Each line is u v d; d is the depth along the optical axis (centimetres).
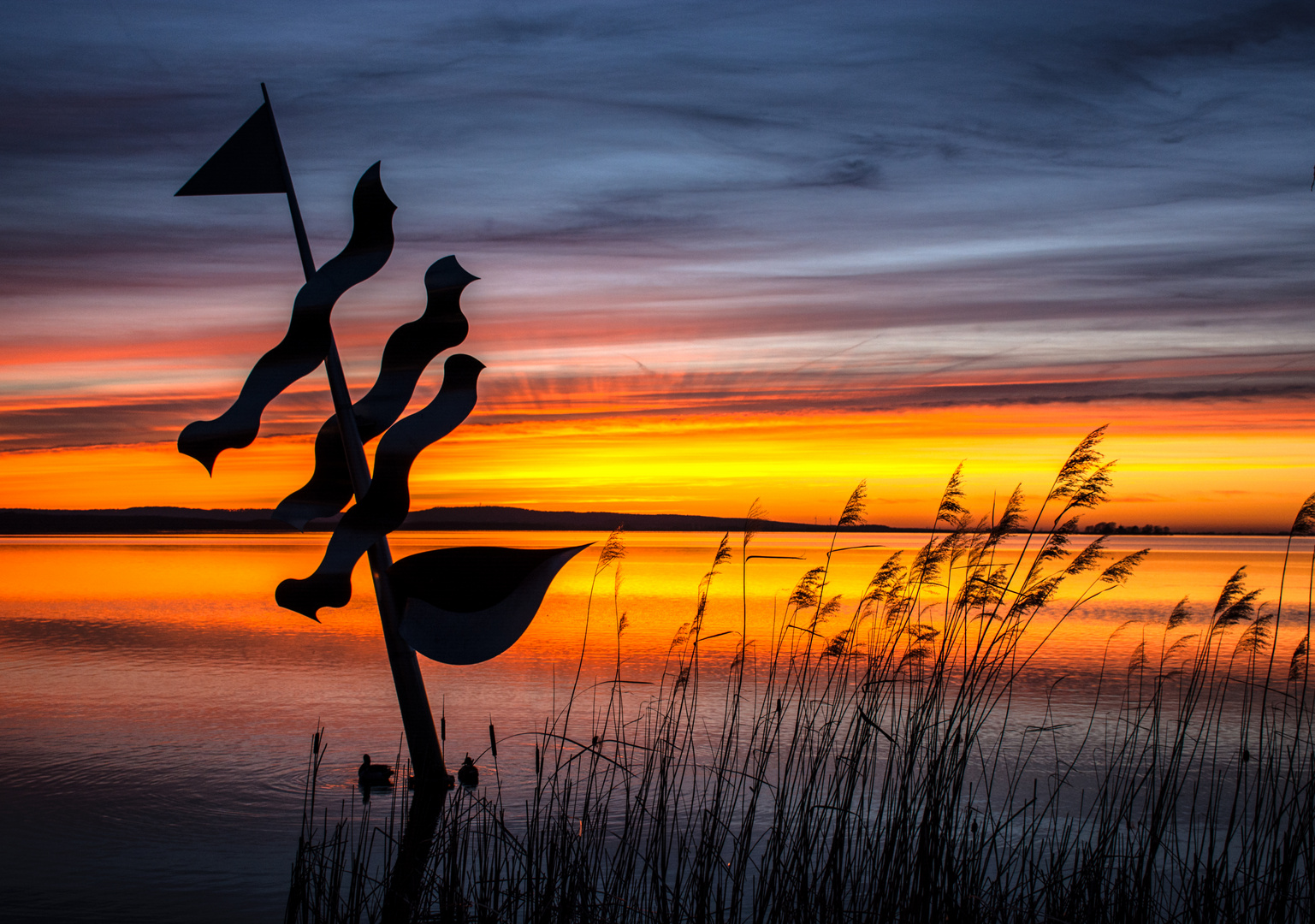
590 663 1561
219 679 1452
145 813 794
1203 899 520
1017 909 519
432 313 952
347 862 664
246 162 959
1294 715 1114
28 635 1981
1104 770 899
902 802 559
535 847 571
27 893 618
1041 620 2211
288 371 906
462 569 888
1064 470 596
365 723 1148
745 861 545
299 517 1006
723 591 2991
